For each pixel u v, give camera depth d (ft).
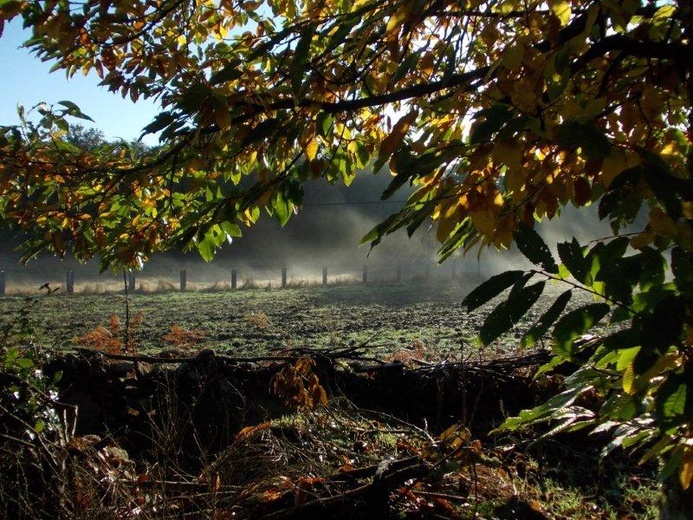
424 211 6.58
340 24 7.72
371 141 11.86
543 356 24.95
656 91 7.72
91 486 12.06
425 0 6.70
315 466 14.12
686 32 7.57
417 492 14.61
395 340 41.32
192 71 10.98
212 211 11.09
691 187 5.30
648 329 5.28
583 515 15.75
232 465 13.60
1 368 14.49
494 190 7.02
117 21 9.90
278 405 22.04
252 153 11.70
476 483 14.30
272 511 13.16
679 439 6.94
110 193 11.44
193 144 10.12
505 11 8.43
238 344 39.75
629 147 5.74
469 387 23.61
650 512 15.83
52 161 10.91
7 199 11.85
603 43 7.30
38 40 10.39
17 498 12.72
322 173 11.28
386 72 11.32
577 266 5.76
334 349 25.63
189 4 12.17
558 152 6.94
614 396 7.45
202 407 21.06
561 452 19.52
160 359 22.44
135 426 20.81
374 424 20.34
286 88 9.55
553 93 5.76
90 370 21.18
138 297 83.97
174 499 13.56
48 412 15.02
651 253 6.08
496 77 6.91
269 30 12.66
